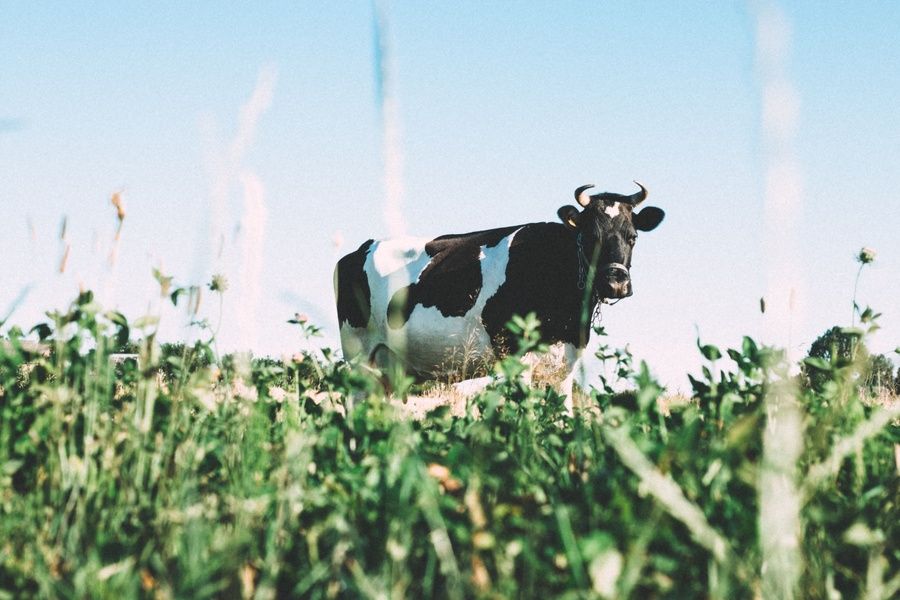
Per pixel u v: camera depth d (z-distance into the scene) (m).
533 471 2.57
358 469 2.43
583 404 3.33
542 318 8.46
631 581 1.59
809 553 2.05
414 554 2.06
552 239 8.57
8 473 2.52
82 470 2.31
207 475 2.71
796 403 2.49
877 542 2.05
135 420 2.47
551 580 1.81
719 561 1.71
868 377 3.34
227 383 3.01
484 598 1.75
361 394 6.29
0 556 2.05
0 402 2.88
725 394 2.67
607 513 1.98
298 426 3.07
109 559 2.02
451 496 2.46
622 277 8.02
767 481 1.68
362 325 9.72
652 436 2.74
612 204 8.46
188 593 1.73
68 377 2.74
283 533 2.13
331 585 1.90
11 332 2.92
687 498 2.14
